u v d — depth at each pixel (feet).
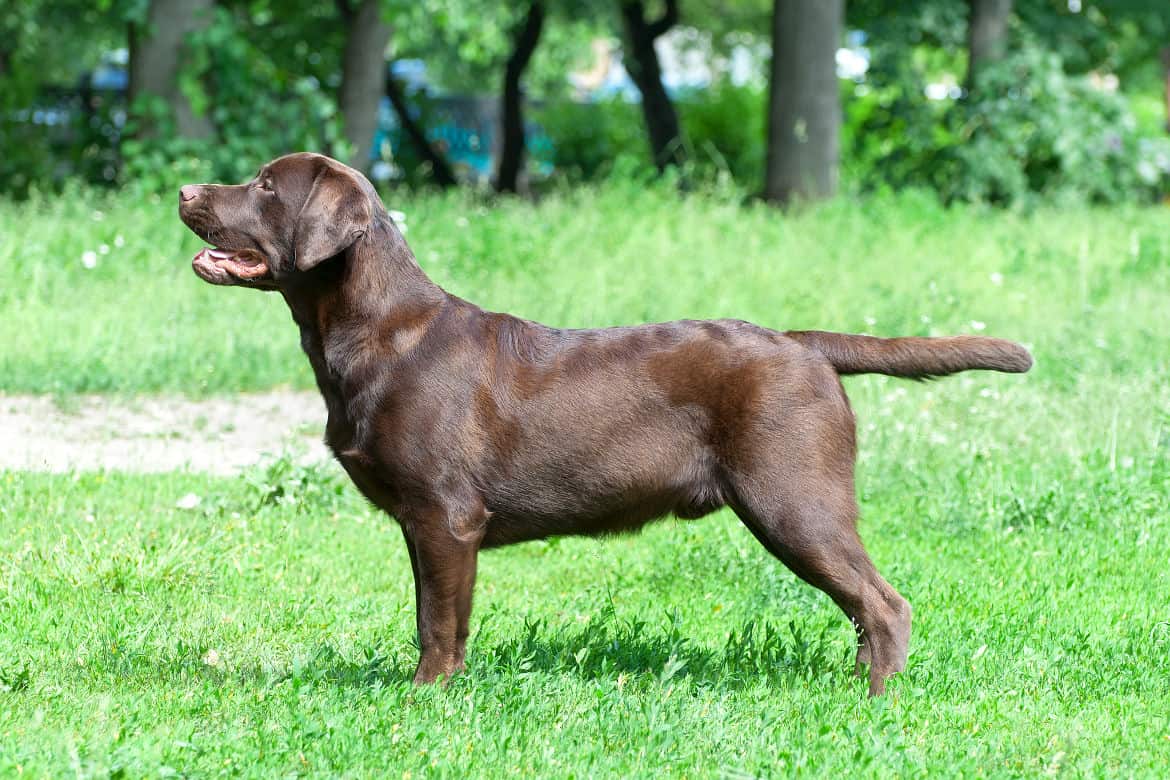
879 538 31.71
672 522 32.81
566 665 22.65
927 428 37.22
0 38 116.16
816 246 66.08
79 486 33.76
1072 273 60.03
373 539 31.76
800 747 18.78
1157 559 29.32
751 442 20.65
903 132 100.27
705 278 57.77
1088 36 106.52
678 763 18.29
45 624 24.38
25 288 53.01
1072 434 36.94
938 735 19.67
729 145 131.75
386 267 20.97
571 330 21.56
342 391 20.93
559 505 21.02
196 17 76.43
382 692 20.53
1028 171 95.04
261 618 25.54
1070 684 21.98
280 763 17.93
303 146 79.25
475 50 129.80
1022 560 29.50
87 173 87.76
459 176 139.23
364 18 91.40
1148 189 96.22
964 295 54.39
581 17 125.08
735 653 23.15
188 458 37.45
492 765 18.17
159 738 18.56
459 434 20.54
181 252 58.85
